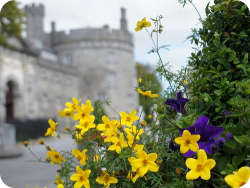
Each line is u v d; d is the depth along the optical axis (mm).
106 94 37594
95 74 38219
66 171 1406
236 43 1376
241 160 1096
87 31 38750
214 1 1524
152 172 1234
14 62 24234
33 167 7996
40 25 35750
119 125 1312
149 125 1479
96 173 1338
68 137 18656
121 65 39156
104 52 38656
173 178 1222
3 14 15070
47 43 40031
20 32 16500
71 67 34312
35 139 19781
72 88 34312
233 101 1098
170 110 1297
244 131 1156
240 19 1402
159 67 1582
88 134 1420
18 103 24953
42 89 28422
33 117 26516
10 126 14008
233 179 881
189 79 1609
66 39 39250
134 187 1258
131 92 39344
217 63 1389
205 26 1491
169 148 1279
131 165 1223
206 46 1437
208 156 1141
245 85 1121
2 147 11664
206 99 1239
